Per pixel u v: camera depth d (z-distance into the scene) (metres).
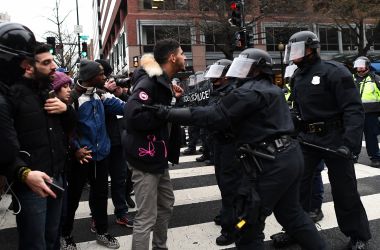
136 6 35.03
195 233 4.27
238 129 2.86
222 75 4.16
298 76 3.70
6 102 2.22
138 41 34.94
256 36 29.98
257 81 2.86
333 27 28.31
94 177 3.88
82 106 3.74
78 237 4.29
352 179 3.48
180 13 25.12
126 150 3.09
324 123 3.51
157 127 2.97
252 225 2.74
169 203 3.45
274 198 2.76
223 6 21.84
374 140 7.12
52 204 2.81
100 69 3.87
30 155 2.45
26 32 2.38
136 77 3.15
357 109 3.30
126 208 4.63
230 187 3.81
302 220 2.94
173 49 3.12
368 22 30.58
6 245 4.15
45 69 2.54
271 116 2.77
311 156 3.65
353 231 3.52
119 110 4.21
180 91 3.62
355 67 7.44
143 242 3.04
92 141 3.77
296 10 23.28
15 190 2.42
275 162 2.75
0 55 2.29
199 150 9.84
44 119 2.55
